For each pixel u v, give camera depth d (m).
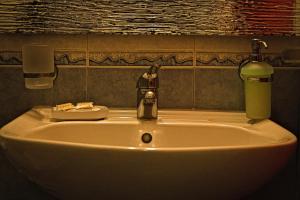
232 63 1.03
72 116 0.94
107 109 0.98
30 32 1.01
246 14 1.01
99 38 1.03
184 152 0.63
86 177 0.67
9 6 1.00
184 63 1.03
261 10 1.00
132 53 1.03
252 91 0.93
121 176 0.66
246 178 0.68
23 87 1.04
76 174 0.67
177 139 0.93
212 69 1.03
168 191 0.68
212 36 1.02
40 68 0.97
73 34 1.02
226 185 0.68
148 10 1.00
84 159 0.65
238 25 1.01
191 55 1.03
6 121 1.04
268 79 0.93
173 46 1.03
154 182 0.66
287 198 1.05
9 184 1.06
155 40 1.03
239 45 1.02
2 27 1.01
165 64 1.03
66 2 1.00
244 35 1.01
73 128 0.93
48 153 0.66
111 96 1.04
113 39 1.03
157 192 0.69
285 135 0.79
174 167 0.64
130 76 1.04
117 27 1.01
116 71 1.03
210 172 0.65
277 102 1.03
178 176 0.65
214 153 0.64
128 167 0.64
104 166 0.65
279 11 1.00
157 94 0.99
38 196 1.06
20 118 0.91
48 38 1.03
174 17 1.01
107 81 1.04
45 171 0.69
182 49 1.03
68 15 1.01
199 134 0.93
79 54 1.03
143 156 0.63
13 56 1.03
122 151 0.63
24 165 0.71
